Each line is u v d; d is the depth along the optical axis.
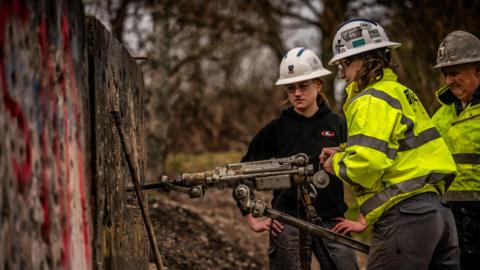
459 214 4.72
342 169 3.70
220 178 4.09
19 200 2.21
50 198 2.51
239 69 18.92
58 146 2.65
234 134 17.91
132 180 3.93
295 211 4.88
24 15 2.34
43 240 2.41
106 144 3.46
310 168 4.12
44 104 2.51
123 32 12.97
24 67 2.32
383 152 3.62
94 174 3.18
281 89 19.25
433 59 12.60
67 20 2.84
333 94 14.59
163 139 12.35
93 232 3.17
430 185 3.85
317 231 4.00
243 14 16.08
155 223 5.32
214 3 14.95
